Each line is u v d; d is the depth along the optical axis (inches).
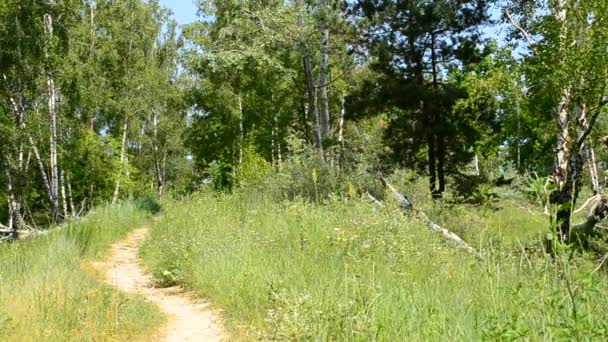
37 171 1492.4
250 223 596.1
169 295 459.8
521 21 655.8
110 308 362.6
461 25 957.2
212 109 1817.2
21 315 325.4
